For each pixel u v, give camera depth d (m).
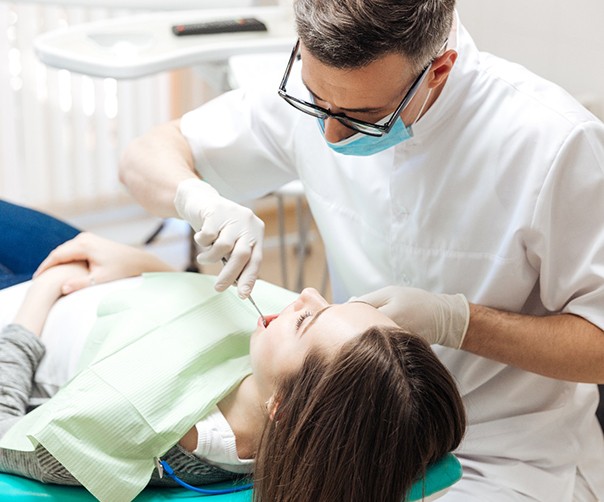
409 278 1.59
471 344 1.46
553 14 2.29
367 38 1.19
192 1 2.49
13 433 1.35
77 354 1.61
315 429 1.21
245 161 1.76
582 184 1.38
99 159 3.30
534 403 1.61
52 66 2.14
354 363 1.21
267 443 1.27
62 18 3.04
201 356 1.46
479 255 1.50
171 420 1.36
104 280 1.73
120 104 3.20
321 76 1.25
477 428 1.60
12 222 1.99
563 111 1.41
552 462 1.60
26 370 1.58
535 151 1.40
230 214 1.47
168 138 1.76
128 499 1.33
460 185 1.47
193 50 2.19
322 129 1.43
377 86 1.25
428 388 1.24
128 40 2.25
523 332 1.44
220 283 1.43
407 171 1.50
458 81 1.42
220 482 1.44
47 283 1.71
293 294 1.69
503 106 1.44
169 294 1.62
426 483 1.28
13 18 2.96
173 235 3.52
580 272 1.42
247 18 2.43
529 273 1.49
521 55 2.41
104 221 3.47
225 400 1.43
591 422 1.71
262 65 2.15
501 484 1.55
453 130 1.46
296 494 1.22
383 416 1.20
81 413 1.33
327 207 1.68
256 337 1.38
